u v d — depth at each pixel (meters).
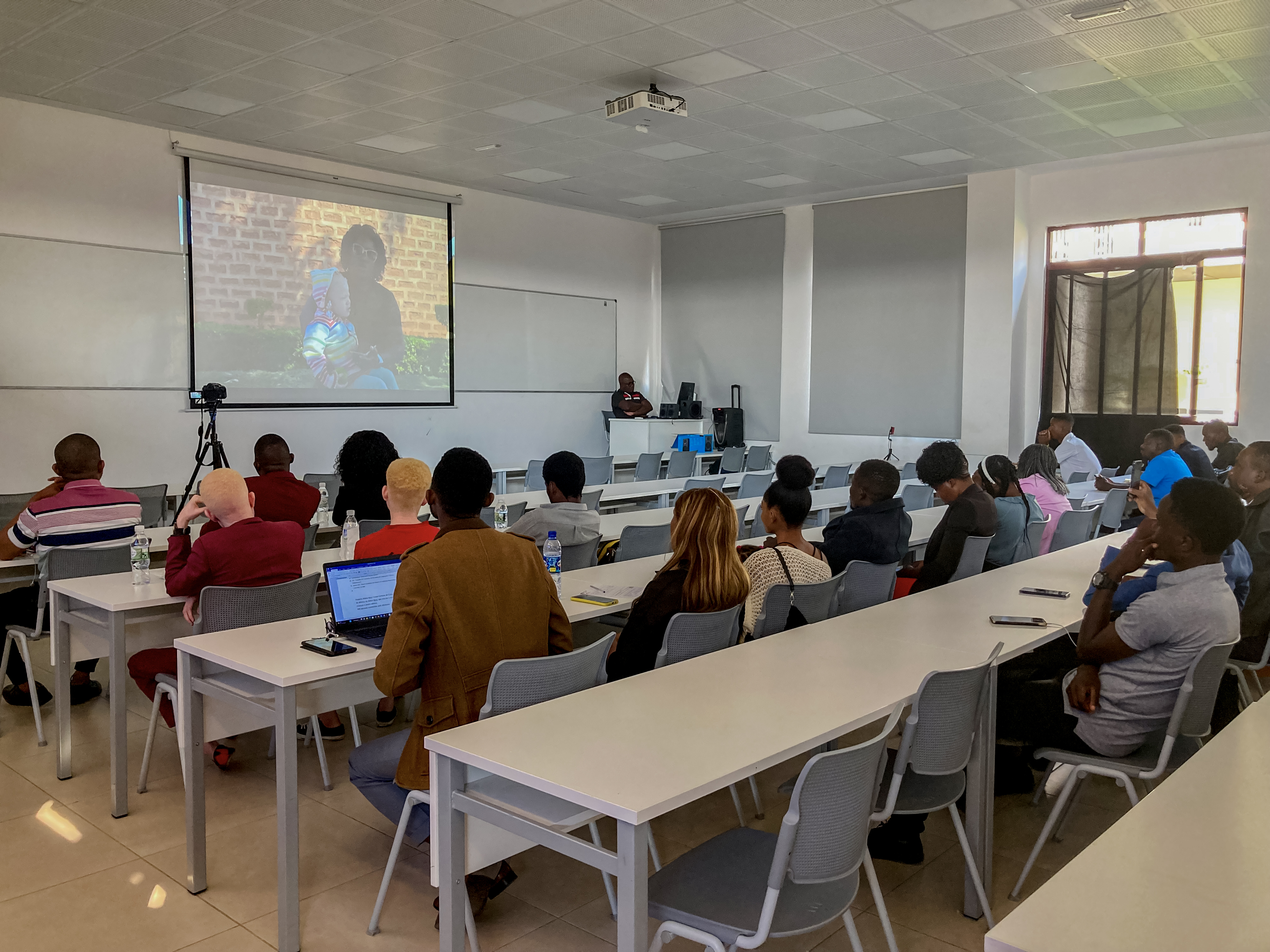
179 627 3.26
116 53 5.68
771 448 10.80
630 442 10.76
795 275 10.59
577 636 3.71
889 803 2.06
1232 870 1.30
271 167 8.03
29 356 6.73
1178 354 8.42
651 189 9.62
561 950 2.26
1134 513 6.61
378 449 4.32
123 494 4.06
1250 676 4.28
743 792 3.24
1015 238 8.80
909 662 2.36
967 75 6.11
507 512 5.57
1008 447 8.96
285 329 8.23
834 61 5.86
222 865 2.67
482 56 5.77
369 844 2.81
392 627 2.15
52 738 3.67
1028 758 3.17
